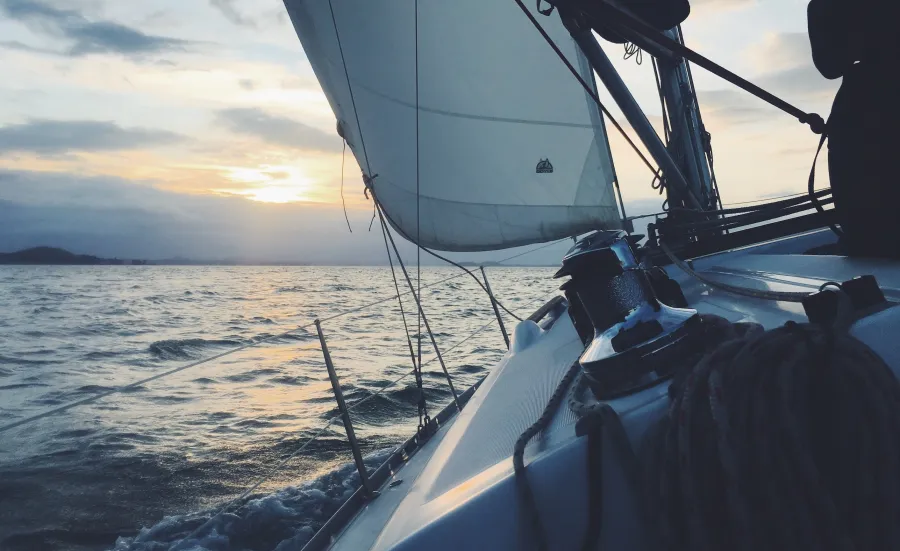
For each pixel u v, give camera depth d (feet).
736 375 2.44
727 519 2.34
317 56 13.69
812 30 4.45
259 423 32.73
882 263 4.46
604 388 3.38
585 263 3.49
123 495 21.65
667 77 13.16
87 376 53.72
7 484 22.93
